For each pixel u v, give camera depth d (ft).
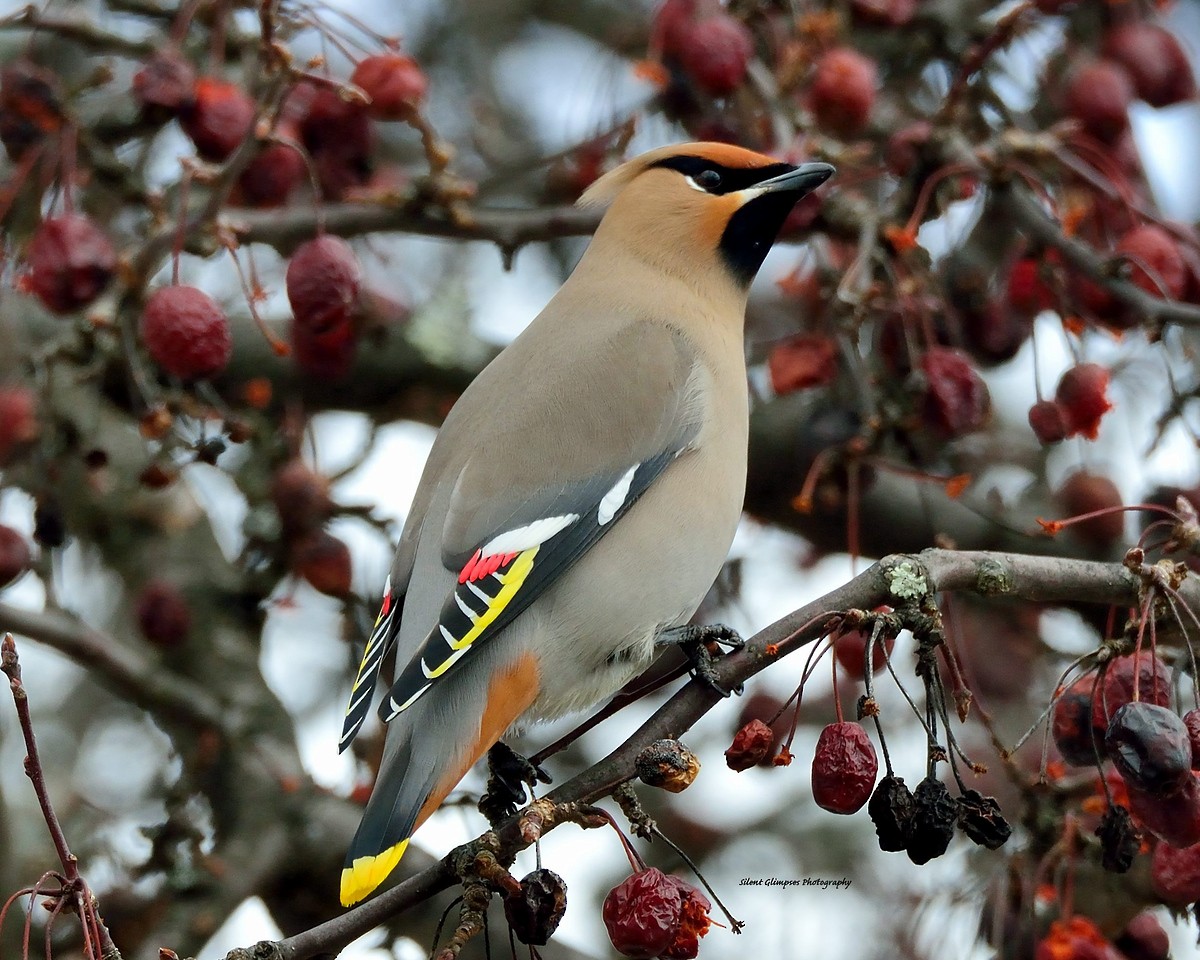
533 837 22.22
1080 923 27.20
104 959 21.54
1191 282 33.19
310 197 35.86
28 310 37.93
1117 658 24.02
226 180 29.71
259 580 38.50
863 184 41.42
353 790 37.55
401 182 37.91
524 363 31.19
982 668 38.91
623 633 28.60
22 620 36.73
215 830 37.24
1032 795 29.22
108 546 40.65
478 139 45.21
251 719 38.09
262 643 40.27
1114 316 32.78
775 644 24.25
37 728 45.39
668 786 22.58
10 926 35.70
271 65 28.63
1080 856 28.35
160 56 30.96
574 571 28.37
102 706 45.98
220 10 31.71
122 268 30.63
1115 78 34.81
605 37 46.32
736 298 33.14
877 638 23.40
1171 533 25.27
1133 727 21.79
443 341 40.57
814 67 35.65
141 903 35.58
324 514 35.96
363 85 32.65
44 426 32.24
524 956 35.83
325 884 36.68
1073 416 31.76
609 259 33.30
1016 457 42.78
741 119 36.19
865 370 34.40
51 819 21.52
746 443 31.55
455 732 26.16
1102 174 34.99
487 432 29.73
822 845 42.16
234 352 39.40
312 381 39.91
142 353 31.73
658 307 32.09
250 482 37.17
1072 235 33.04
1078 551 40.78
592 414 29.76
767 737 23.09
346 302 29.60
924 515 40.88
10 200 30.81
